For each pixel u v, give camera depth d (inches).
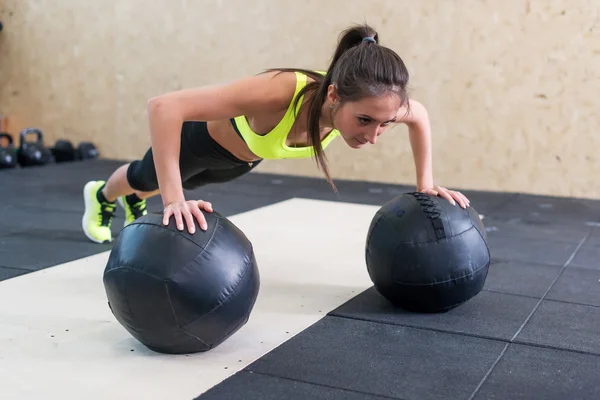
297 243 118.6
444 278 79.5
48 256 108.1
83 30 222.8
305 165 204.5
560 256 116.5
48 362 67.2
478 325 79.7
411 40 187.0
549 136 179.0
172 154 69.4
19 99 236.7
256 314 82.2
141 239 65.9
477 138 185.3
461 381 64.1
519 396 61.2
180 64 212.4
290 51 199.5
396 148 193.2
